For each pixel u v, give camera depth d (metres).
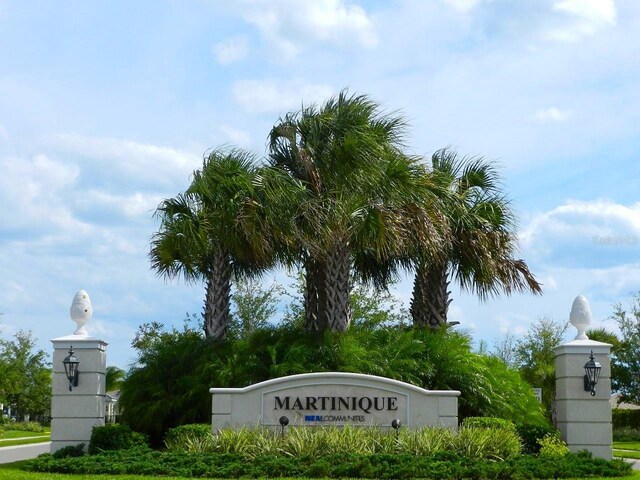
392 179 20.88
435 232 21.31
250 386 18.16
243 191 20.25
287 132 21.80
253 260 21.94
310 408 18.08
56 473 15.54
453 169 24.97
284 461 15.41
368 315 36.38
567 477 15.22
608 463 16.31
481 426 18.11
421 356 21.12
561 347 19.20
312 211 20.14
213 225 20.42
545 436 18.48
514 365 40.38
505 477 14.88
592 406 18.80
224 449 16.58
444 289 23.72
